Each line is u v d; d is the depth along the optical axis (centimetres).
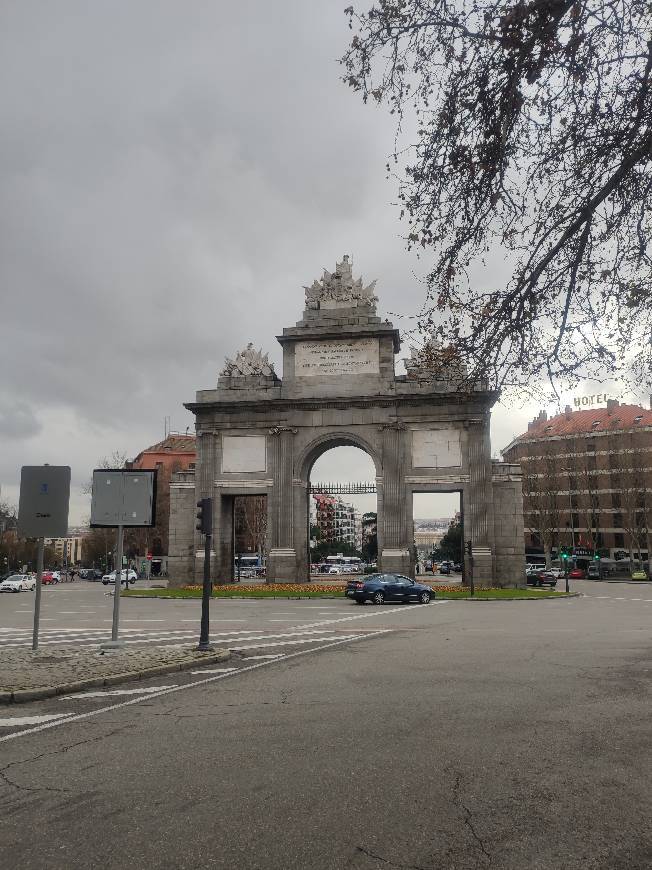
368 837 526
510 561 4516
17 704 1046
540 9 657
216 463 4844
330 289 4891
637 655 1473
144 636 1983
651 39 667
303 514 4744
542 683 1144
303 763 709
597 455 9475
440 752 745
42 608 3466
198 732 849
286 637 1914
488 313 830
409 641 1772
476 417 4553
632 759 715
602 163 751
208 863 485
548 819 560
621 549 9156
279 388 4838
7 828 550
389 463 4597
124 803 601
